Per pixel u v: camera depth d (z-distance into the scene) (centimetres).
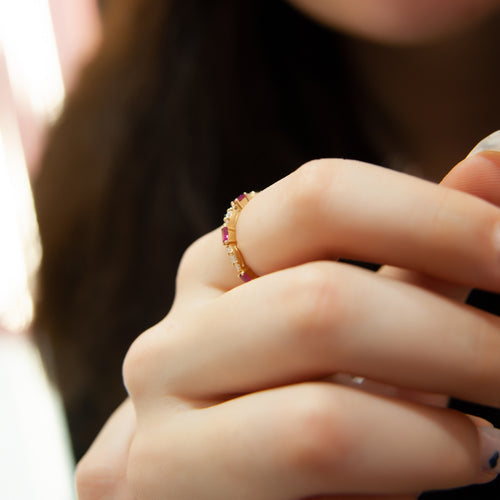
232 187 45
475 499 26
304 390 21
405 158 44
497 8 33
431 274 21
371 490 21
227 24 43
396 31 33
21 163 115
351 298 21
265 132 44
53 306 53
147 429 22
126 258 48
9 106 113
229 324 22
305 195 21
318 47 42
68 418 53
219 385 22
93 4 113
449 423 21
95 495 25
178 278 24
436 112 42
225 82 44
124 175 48
